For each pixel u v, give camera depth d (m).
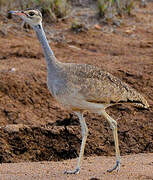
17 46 44.25
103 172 25.56
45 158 32.19
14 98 37.06
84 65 25.97
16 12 26.22
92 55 43.50
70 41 46.41
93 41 46.62
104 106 25.91
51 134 33.00
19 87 37.59
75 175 24.89
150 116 34.38
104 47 45.38
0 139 32.28
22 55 42.84
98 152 32.16
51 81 25.52
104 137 32.94
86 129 25.91
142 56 42.47
